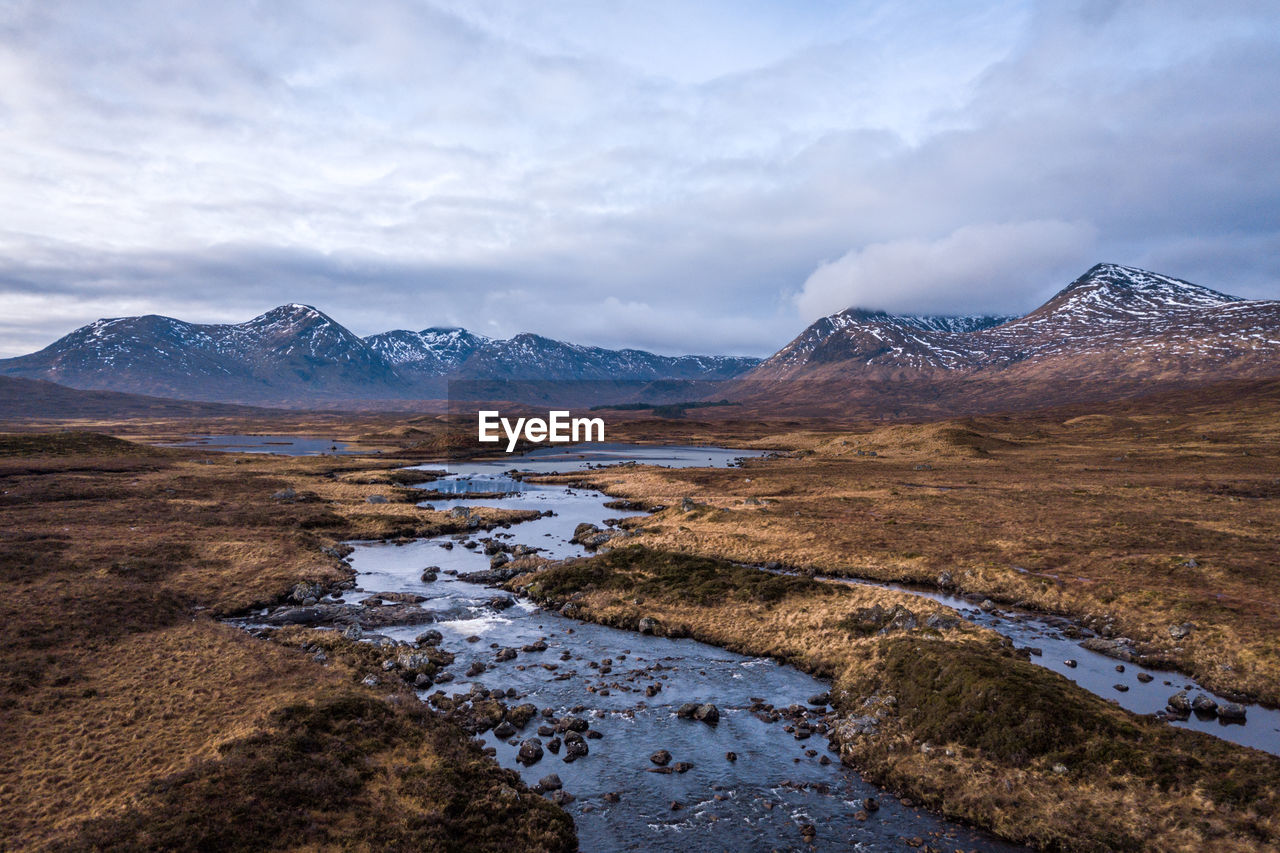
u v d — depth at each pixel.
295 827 25.50
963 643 43.62
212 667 40.59
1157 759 30.31
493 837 26.89
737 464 182.00
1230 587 55.44
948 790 30.92
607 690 42.06
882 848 27.44
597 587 62.44
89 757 30.05
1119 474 128.88
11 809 26.06
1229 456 148.75
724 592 58.88
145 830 24.09
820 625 51.12
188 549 69.31
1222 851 25.53
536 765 33.28
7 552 60.34
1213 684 41.47
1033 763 31.45
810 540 78.38
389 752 32.00
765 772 33.12
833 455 192.75
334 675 40.75
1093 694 37.47
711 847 27.34
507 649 48.25
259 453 193.00
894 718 36.69
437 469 171.50
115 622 47.00
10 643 41.53
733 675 45.06
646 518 99.56
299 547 74.94
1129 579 59.38
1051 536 76.25
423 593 62.94
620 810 29.78
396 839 25.77
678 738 36.31
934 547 73.50
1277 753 33.31
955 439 185.12
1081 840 27.36
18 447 144.25
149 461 146.00
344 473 152.12
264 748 30.16
